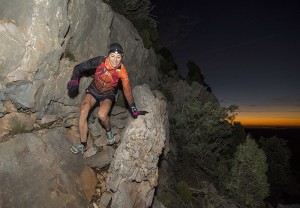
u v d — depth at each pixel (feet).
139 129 15.60
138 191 15.75
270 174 49.52
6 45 13.64
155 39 37.52
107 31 20.71
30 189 13.50
